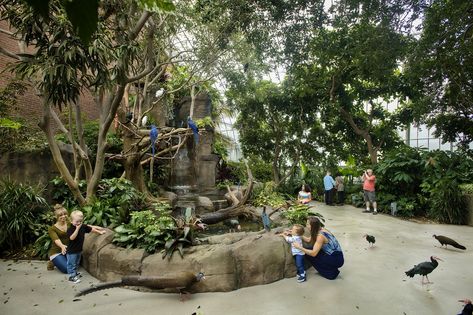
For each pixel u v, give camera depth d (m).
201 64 10.76
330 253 4.62
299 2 6.52
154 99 10.86
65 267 4.82
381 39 5.92
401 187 10.69
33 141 7.52
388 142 14.83
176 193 9.11
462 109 11.44
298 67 8.60
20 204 6.13
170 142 8.61
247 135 16.48
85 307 3.80
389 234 7.45
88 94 12.48
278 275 4.61
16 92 8.00
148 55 7.12
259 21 7.62
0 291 4.25
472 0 5.49
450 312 3.65
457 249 6.19
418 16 5.84
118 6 5.17
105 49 3.92
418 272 4.25
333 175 15.23
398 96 13.21
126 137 7.86
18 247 6.00
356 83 12.71
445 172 10.02
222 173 11.18
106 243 4.89
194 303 3.88
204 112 11.91
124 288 4.34
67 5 0.51
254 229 7.12
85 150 6.66
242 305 3.82
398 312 3.65
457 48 6.76
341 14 6.33
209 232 6.89
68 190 7.22
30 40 3.97
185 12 8.82
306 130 15.59
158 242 4.57
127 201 6.34
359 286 4.38
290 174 15.82
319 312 3.65
